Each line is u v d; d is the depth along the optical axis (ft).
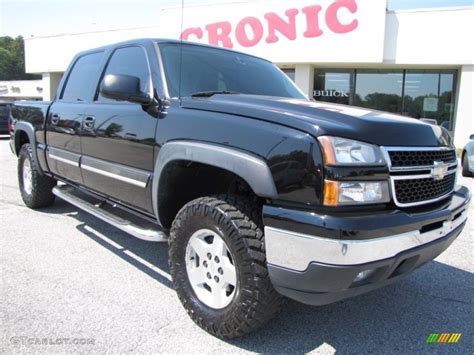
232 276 8.16
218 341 8.44
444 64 46.75
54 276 11.32
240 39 53.67
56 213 17.58
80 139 12.86
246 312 7.80
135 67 11.48
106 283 10.96
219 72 11.45
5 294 10.19
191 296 8.94
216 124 8.27
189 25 57.26
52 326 8.81
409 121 8.32
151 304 9.88
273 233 7.17
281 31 50.93
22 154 18.06
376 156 7.08
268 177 7.20
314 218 6.72
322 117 7.40
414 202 7.68
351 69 52.80
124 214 13.55
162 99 9.88
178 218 9.04
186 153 8.63
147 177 9.91
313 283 6.90
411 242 7.35
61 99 15.26
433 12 45.70
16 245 13.65
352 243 6.56
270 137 7.34
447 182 8.95
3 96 157.38
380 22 46.44
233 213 7.94
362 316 9.67
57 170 15.12
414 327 9.23
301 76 51.72
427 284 11.52
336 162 6.73
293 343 8.47
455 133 47.88
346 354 8.17
